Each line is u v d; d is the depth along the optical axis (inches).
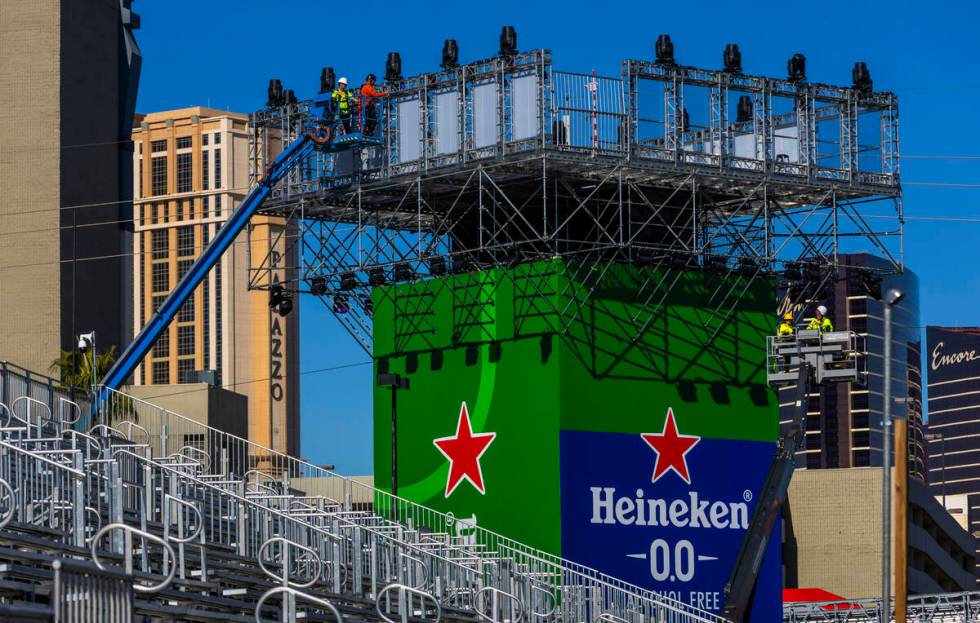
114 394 2087.8
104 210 4286.4
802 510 4003.4
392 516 2394.2
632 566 2514.8
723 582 2583.7
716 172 2578.7
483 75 2534.5
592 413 2500.0
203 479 1691.7
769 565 2650.1
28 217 4128.9
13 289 4116.6
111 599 895.1
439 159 2576.3
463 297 2615.7
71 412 1973.4
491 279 2581.2
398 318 2701.8
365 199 2716.5
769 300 2694.4
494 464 2551.7
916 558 4589.1
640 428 2541.8
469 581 1718.8
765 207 2630.4
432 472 2635.3
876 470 3969.0
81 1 4229.8
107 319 4266.7
